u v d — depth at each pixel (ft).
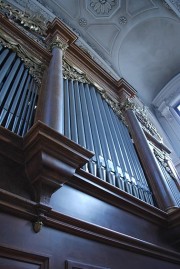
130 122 13.75
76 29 27.30
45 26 15.39
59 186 5.11
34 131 4.98
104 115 11.90
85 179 6.04
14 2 20.25
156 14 26.91
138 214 7.29
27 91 8.78
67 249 4.62
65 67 12.60
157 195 9.36
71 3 26.30
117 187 7.19
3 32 10.96
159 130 27.32
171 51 28.78
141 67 30.19
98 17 27.76
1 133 5.05
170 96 29.37
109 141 10.02
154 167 10.50
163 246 7.47
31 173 5.01
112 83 16.25
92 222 5.62
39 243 4.27
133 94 16.84
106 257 5.26
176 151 26.08
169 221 7.92
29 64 10.46
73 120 8.88
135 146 12.22
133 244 6.11
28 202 4.42
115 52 29.25
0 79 8.02
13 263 3.79
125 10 27.66
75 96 10.94
